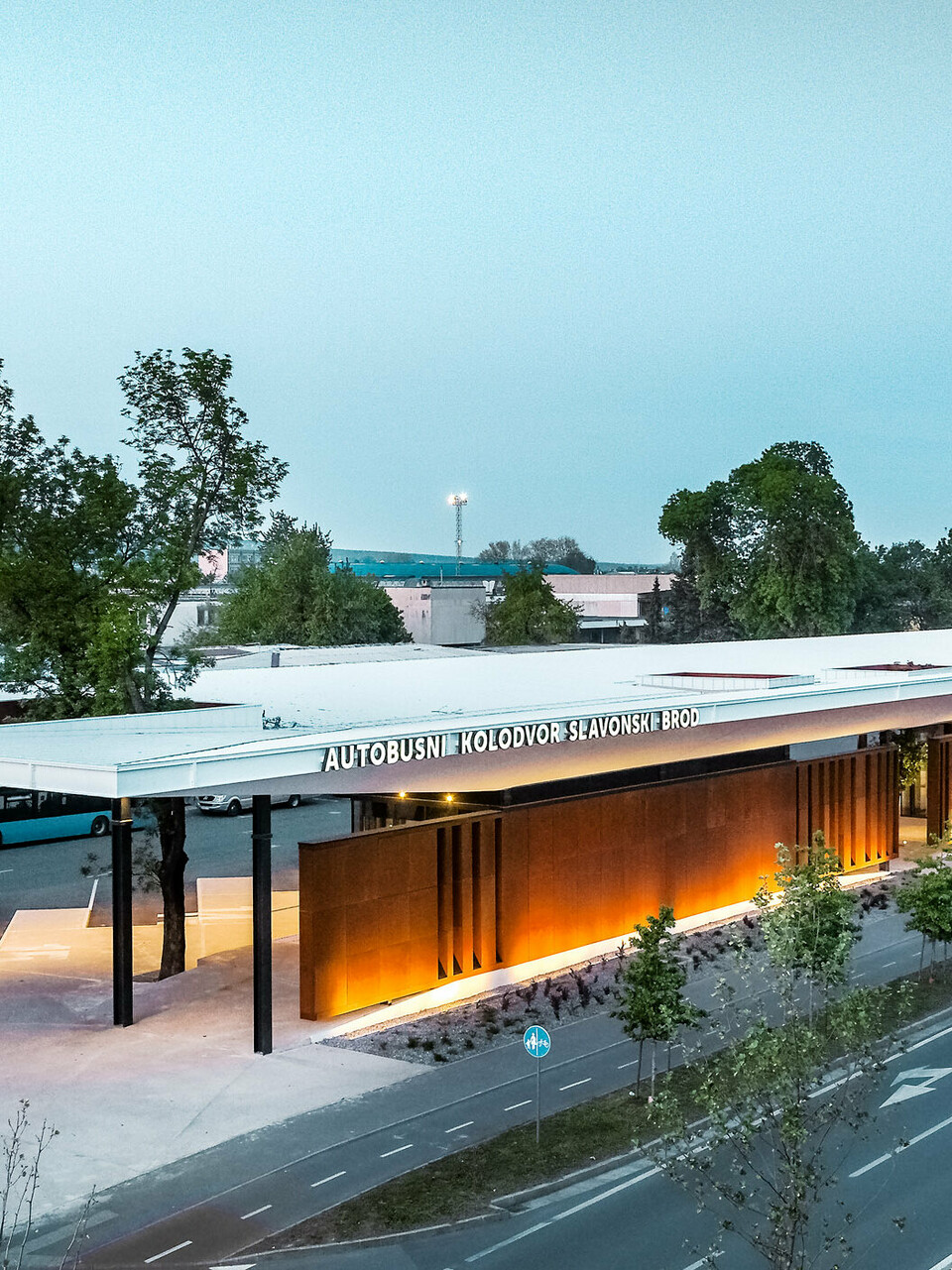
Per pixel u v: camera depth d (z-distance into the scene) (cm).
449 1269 1675
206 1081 2345
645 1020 2222
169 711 2917
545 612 10756
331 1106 2227
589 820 3266
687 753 3512
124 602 3016
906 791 5444
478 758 2920
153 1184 1922
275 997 2844
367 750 2561
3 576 3042
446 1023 2705
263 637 8931
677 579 10612
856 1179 1964
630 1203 1878
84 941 3450
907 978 3056
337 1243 1733
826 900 2417
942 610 11181
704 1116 2167
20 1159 2005
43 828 4784
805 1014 2670
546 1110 2206
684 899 3553
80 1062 2448
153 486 3161
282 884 4138
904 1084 2367
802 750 6881
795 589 8981
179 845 3108
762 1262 1695
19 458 3212
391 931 2795
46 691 3228
